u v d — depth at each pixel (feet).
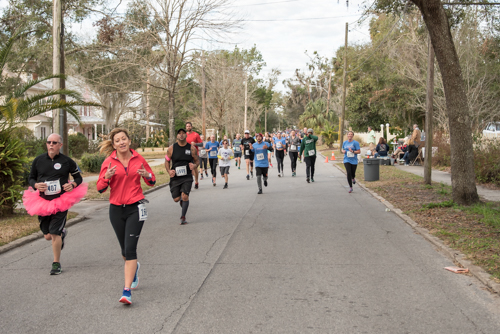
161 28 71.56
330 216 31.65
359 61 115.34
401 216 30.63
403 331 12.84
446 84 31.96
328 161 93.20
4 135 32.35
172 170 29.30
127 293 15.07
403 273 18.28
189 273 18.74
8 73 84.58
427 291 16.11
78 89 95.86
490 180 46.29
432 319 13.64
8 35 76.18
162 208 36.73
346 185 51.06
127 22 67.67
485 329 12.88
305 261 20.24
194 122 141.79
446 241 22.81
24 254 22.77
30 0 75.66
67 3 62.80
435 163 68.69
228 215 32.63
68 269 19.85
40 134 132.16
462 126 31.86
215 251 22.34
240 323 13.55
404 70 94.22
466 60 72.64
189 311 14.57
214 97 128.36
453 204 32.14
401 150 78.84
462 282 17.04
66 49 76.64
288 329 13.07
